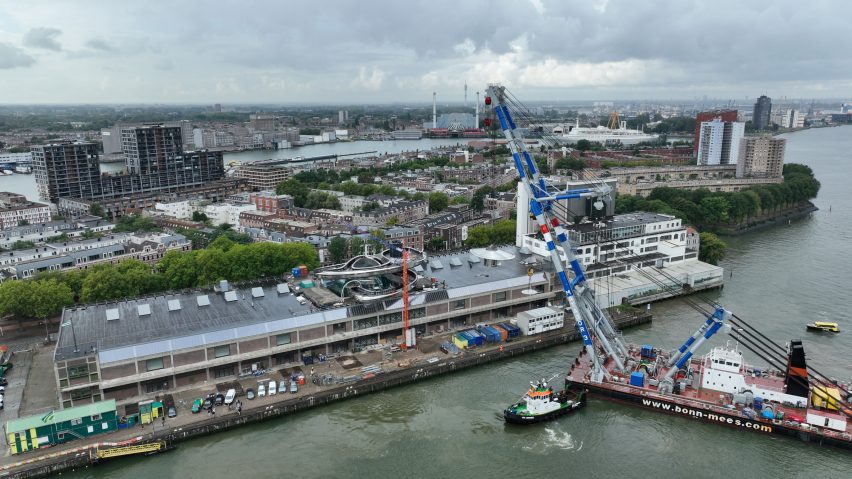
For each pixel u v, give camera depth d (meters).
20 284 181.75
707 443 131.38
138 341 144.00
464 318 188.12
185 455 124.81
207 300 168.75
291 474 118.75
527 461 124.31
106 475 118.44
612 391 148.75
